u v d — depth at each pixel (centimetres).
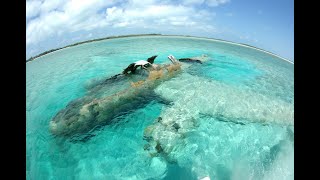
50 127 868
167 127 823
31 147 777
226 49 2831
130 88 1067
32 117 980
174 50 2442
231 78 1406
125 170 661
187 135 792
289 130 863
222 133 813
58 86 1338
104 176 642
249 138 802
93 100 1003
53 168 676
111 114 912
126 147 746
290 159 727
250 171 669
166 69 1325
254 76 1544
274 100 1095
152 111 940
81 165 680
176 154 712
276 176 661
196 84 1191
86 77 1465
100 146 751
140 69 1288
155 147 739
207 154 713
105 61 1944
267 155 730
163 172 655
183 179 631
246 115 923
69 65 1898
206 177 602
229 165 680
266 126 874
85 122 859
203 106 966
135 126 847
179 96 1048
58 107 1034
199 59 1814
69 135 810
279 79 1552
